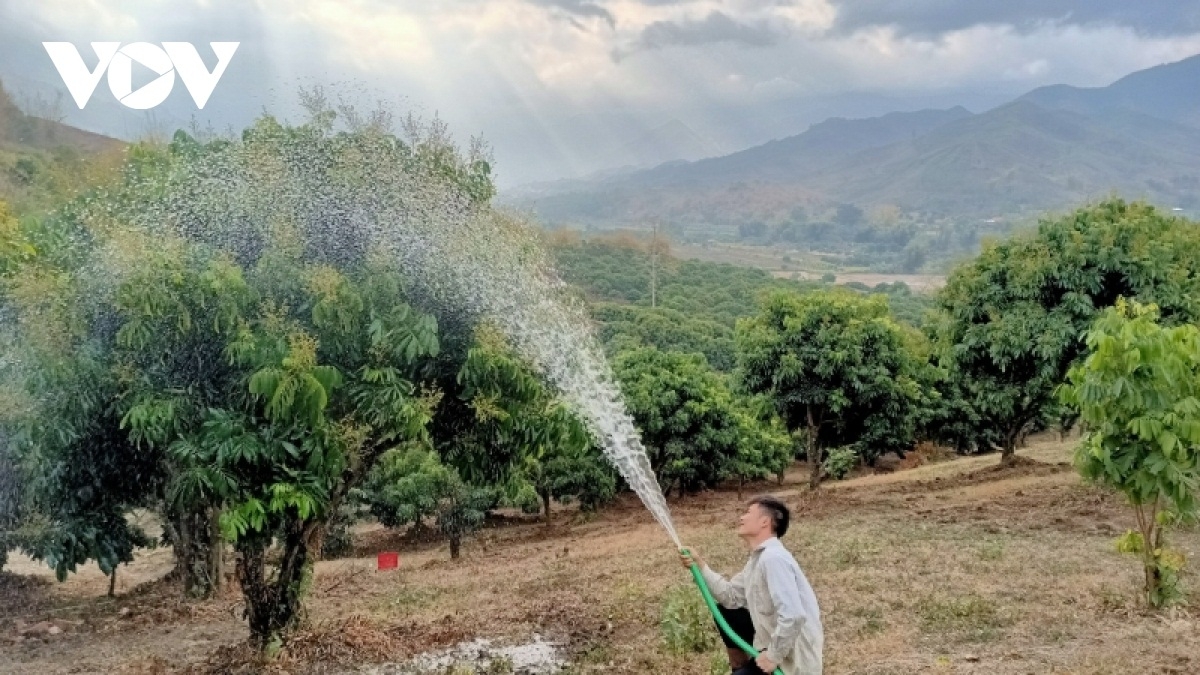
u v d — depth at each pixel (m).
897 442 28.12
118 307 8.21
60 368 8.61
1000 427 31.34
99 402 9.11
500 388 8.88
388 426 8.57
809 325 21.00
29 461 9.87
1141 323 8.38
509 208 9.16
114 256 8.40
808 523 16.69
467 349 8.86
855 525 15.83
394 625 10.44
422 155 9.05
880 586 10.61
